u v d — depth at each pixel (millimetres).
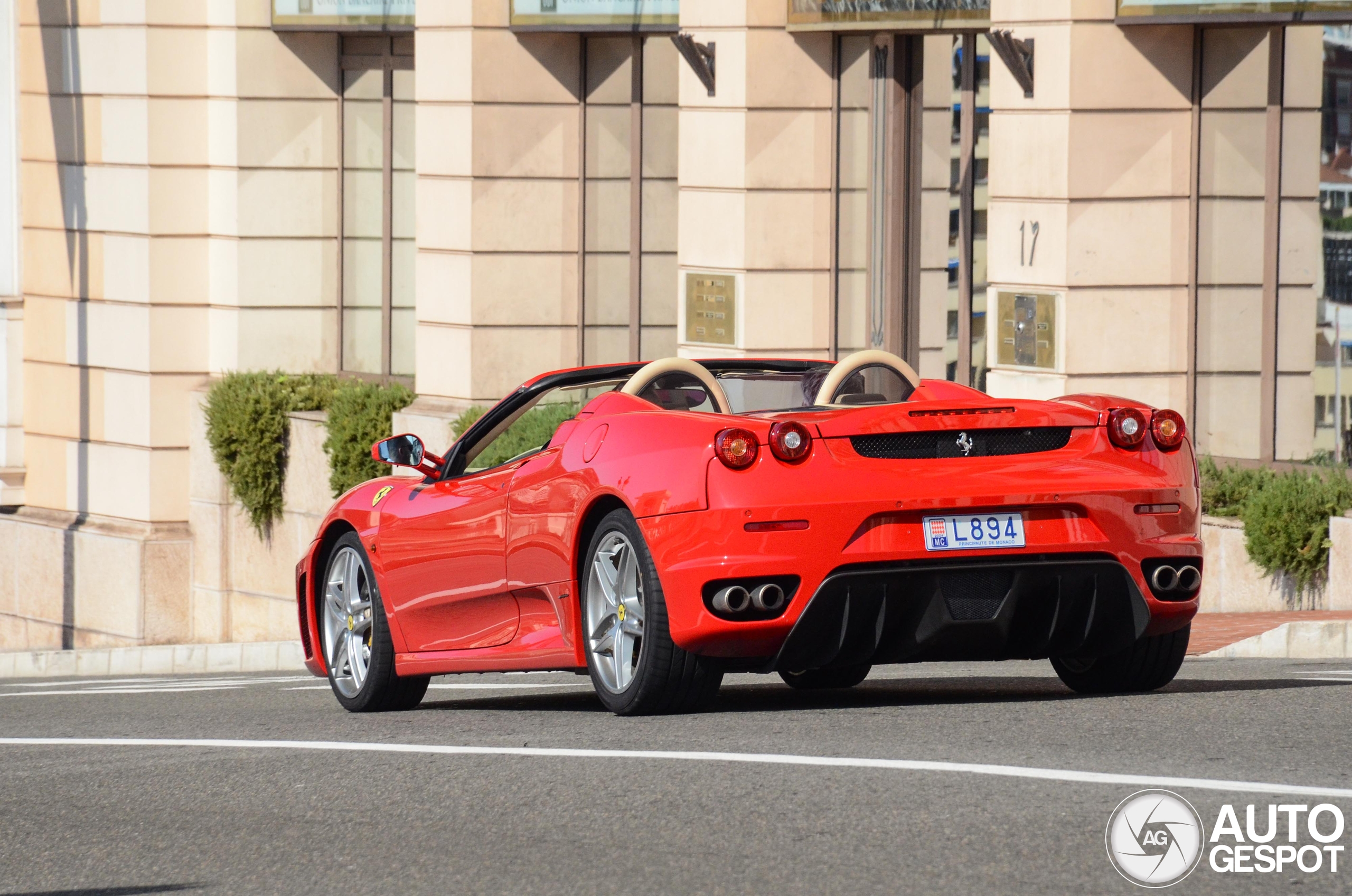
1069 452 16875
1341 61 32094
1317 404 32500
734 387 18844
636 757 14773
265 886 11641
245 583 48375
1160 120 33875
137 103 48750
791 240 39875
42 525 51531
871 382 19484
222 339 49188
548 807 13195
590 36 43656
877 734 15406
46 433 51938
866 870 11055
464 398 43844
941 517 16359
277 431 47156
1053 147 33875
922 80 38719
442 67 43875
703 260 40625
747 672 17141
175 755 16859
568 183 43938
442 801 13680
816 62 39781
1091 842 11453
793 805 12750
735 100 39688
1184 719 15773
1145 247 33969
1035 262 34344
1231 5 32531
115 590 49688
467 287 43656
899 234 39156
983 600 16531
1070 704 16984
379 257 48625
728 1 39719
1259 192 33219
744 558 16203
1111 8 33469
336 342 49344
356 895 11281
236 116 48469
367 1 46844
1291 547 29844
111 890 11805
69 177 50625
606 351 44094
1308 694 17453
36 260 51750
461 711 19766
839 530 16203
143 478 49406
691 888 10898
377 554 21219
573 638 18094
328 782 14766
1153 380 34188
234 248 48719
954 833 11781
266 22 48438
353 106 48750
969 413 16688
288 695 24984
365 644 21781
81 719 22016
